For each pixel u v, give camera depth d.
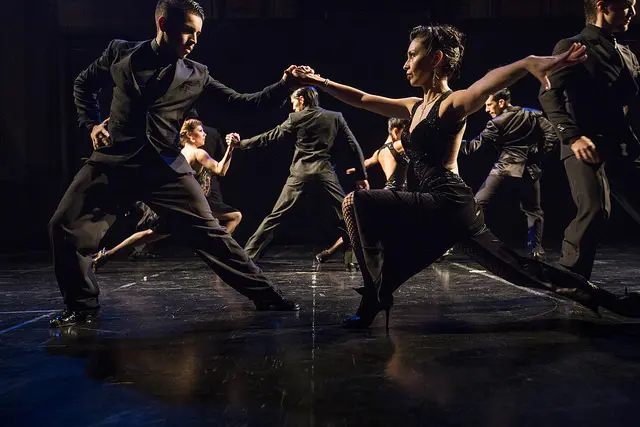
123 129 2.61
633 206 2.67
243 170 11.12
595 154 2.53
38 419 1.40
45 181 9.94
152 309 3.04
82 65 10.43
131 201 2.72
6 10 9.80
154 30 10.30
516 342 2.17
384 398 1.53
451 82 10.43
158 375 1.77
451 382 1.66
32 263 6.32
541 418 1.37
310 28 10.46
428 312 2.85
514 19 10.23
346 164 10.81
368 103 2.65
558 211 10.63
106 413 1.43
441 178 2.29
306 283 4.17
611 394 1.54
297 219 10.43
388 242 2.35
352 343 2.19
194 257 6.78
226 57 10.67
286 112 10.97
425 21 10.33
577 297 2.42
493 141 5.69
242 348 2.12
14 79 9.89
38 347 2.17
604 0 2.61
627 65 2.70
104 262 4.78
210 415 1.41
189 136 4.91
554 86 2.60
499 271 2.41
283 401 1.51
